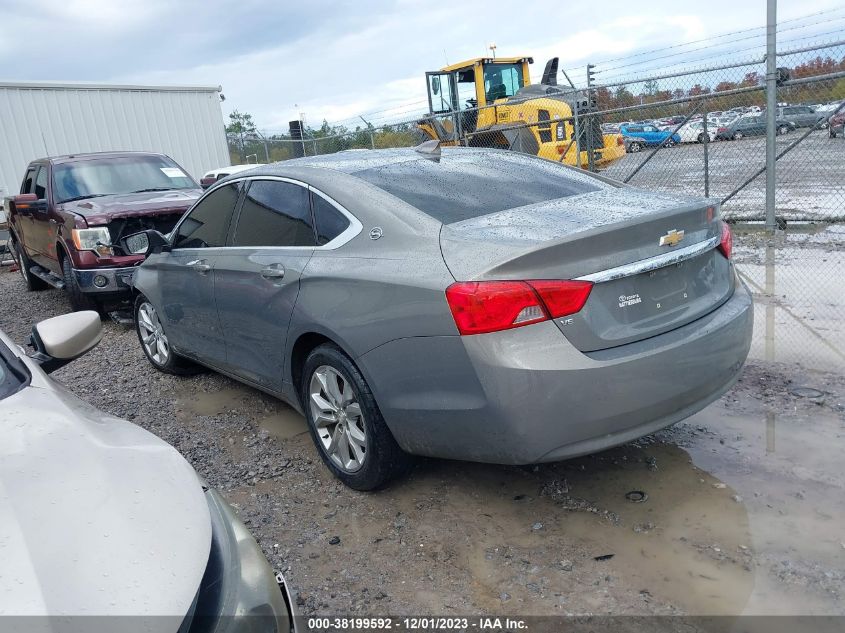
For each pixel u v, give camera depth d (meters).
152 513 1.62
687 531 2.87
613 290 2.77
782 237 8.42
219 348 4.43
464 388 2.74
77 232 7.26
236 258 4.01
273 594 1.68
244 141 18.19
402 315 2.88
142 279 5.33
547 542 2.89
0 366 2.30
